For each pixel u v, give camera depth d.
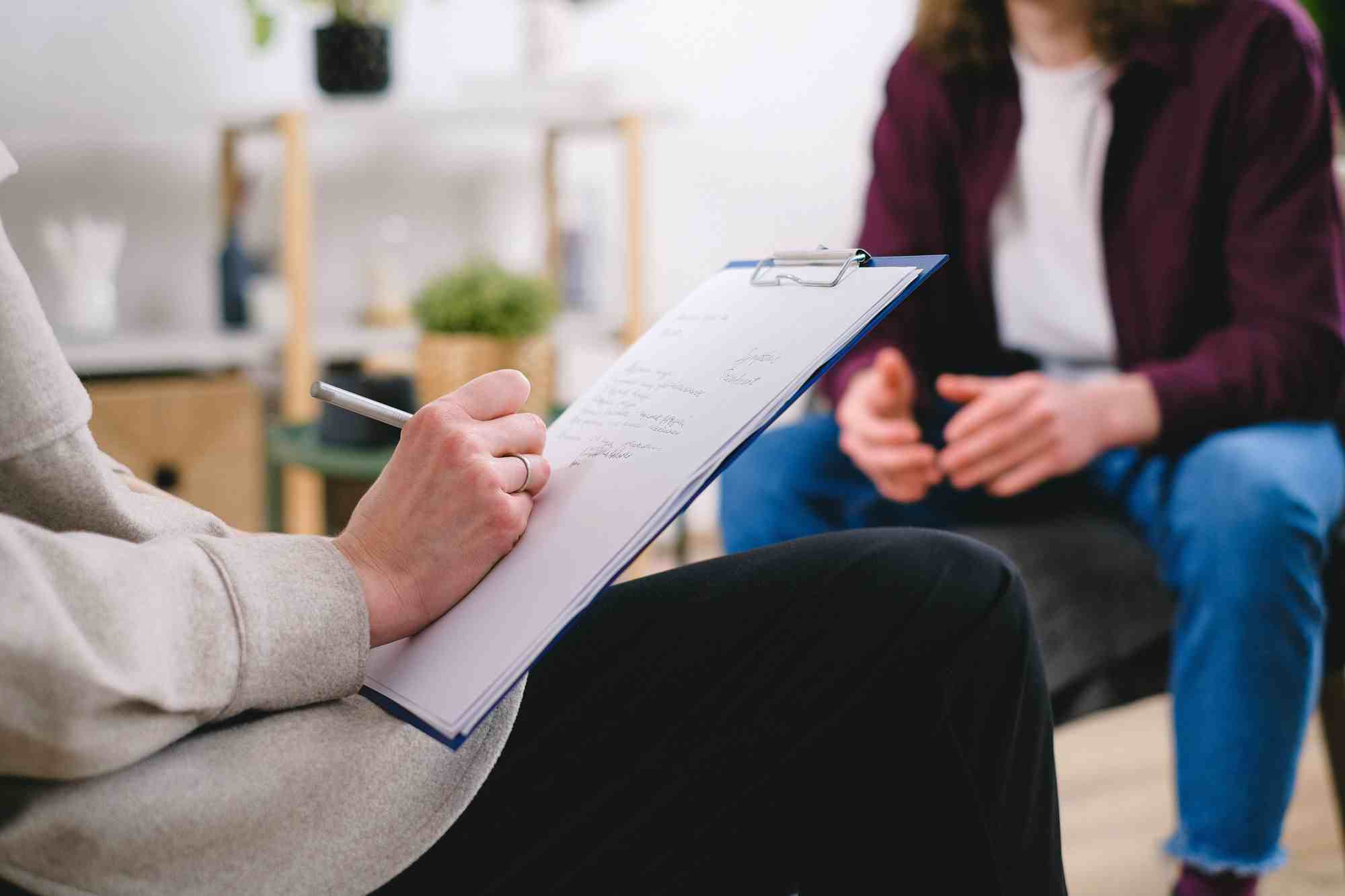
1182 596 1.21
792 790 0.61
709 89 2.73
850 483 1.46
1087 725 1.85
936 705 0.59
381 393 1.60
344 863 0.49
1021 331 1.58
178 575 0.46
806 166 2.84
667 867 0.59
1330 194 1.38
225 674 0.46
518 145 2.58
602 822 0.58
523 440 0.57
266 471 2.11
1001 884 0.59
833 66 2.83
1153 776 1.67
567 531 0.54
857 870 0.61
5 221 2.19
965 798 0.59
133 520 0.50
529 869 0.57
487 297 1.76
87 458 0.48
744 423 0.53
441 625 0.53
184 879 0.46
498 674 0.48
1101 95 1.47
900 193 1.62
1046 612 1.28
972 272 1.58
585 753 0.60
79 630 0.42
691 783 0.59
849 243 2.89
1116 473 1.40
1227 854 1.15
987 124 1.54
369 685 0.52
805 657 0.61
